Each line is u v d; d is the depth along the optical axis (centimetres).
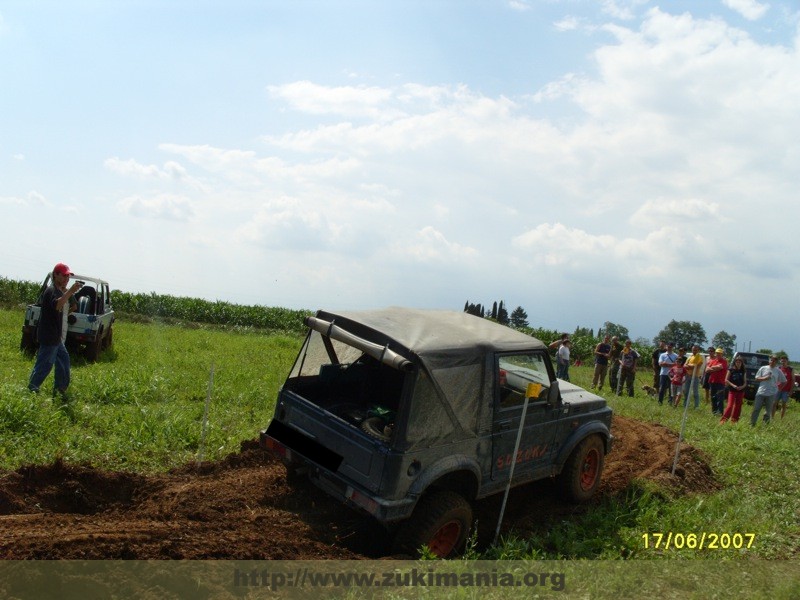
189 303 3231
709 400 2100
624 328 5162
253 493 677
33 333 1373
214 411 1003
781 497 888
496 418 639
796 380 2662
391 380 681
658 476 898
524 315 4869
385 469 544
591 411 798
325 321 630
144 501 643
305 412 621
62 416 848
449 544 606
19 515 559
